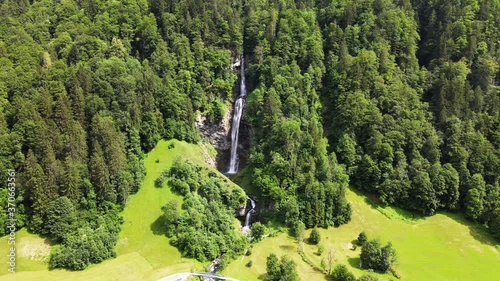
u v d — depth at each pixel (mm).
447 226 121125
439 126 135750
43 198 101000
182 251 103375
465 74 141125
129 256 101250
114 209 109062
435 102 140875
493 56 147000
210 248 103250
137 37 152000
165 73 140625
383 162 129250
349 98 138750
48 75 120562
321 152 127375
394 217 124000
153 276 95062
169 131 133250
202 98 146375
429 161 129625
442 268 104875
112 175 110750
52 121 109312
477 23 151125
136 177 116938
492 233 118188
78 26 148500
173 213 107250
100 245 99750
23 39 136500
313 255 106062
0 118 106812
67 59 135000
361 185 131375
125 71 130250
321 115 145000
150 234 107500
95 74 124250
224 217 113250
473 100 137250
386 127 133625
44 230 100438
